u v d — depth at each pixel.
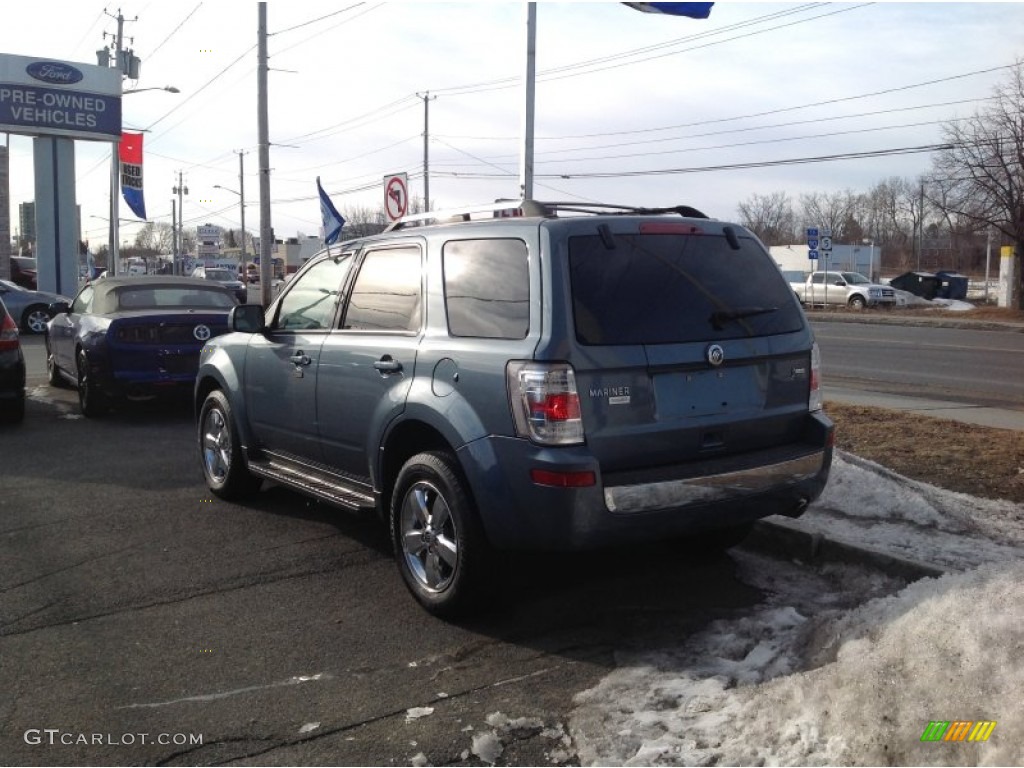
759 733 3.63
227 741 3.78
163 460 8.92
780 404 5.00
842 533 5.77
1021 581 4.04
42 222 32.59
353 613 5.10
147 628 4.89
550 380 4.34
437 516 4.97
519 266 4.68
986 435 8.90
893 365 18.05
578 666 4.43
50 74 31.92
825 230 45.78
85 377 11.05
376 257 5.82
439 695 4.15
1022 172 35.31
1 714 3.98
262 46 25.69
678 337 4.64
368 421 5.42
